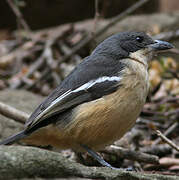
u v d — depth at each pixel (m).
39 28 21.42
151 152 11.12
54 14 21.28
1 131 11.46
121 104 8.64
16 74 17.38
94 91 8.80
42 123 8.67
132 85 8.81
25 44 18.75
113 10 20.81
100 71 9.05
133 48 9.75
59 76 16.59
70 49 18.11
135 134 11.82
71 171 6.89
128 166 10.66
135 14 21.36
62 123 8.71
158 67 15.40
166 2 23.83
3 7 21.19
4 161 6.56
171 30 18.97
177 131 12.59
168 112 12.93
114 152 10.11
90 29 18.72
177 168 10.62
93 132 8.69
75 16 21.47
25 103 13.63
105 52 9.69
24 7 20.81
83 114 8.63
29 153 6.74
